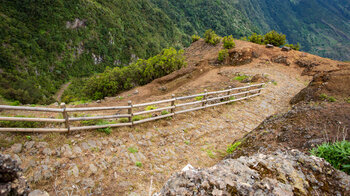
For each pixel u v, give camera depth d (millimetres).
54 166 3902
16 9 88062
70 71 93125
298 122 5113
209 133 7219
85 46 103625
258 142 4957
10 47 73500
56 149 4309
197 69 21531
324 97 7910
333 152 3029
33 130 4441
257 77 16219
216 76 19969
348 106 5641
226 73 19984
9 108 4098
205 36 31484
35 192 2348
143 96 16125
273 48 24656
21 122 4574
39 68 78938
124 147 5172
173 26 175750
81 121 5527
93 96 19391
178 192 2275
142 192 3967
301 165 2777
